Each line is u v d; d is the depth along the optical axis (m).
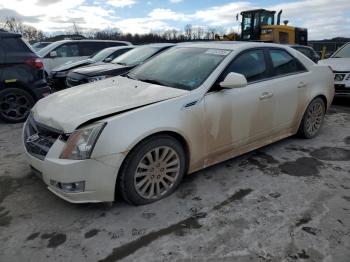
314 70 4.97
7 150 4.72
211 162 3.74
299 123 4.91
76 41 12.10
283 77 4.41
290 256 2.56
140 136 2.97
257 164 4.23
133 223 2.97
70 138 2.86
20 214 3.10
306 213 3.14
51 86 9.73
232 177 3.86
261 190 3.57
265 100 4.09
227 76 3.53
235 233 2.83
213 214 3.11
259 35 18.52
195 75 3.73
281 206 3.26
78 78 7.41
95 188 2.89
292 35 17.44
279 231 2.86
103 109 3.06
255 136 4.14
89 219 3.03
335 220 3.03
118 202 3.30
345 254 2.59
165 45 8.64
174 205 3.26
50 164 2.88
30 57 6.35
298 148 4.82
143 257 2.55
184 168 3.51
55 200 3.34
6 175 3.88
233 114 3.74
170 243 2.71
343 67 7.62
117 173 2.94
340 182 3.78
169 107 3.22
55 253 2.59
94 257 2.55
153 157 3.19
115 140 2.87
